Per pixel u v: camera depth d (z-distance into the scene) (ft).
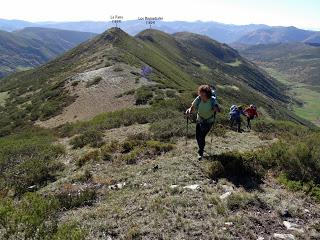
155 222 24.31
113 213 26.73
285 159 35.47
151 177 34.30
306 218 26.14
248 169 33.78
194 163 36.96
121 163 41.57
